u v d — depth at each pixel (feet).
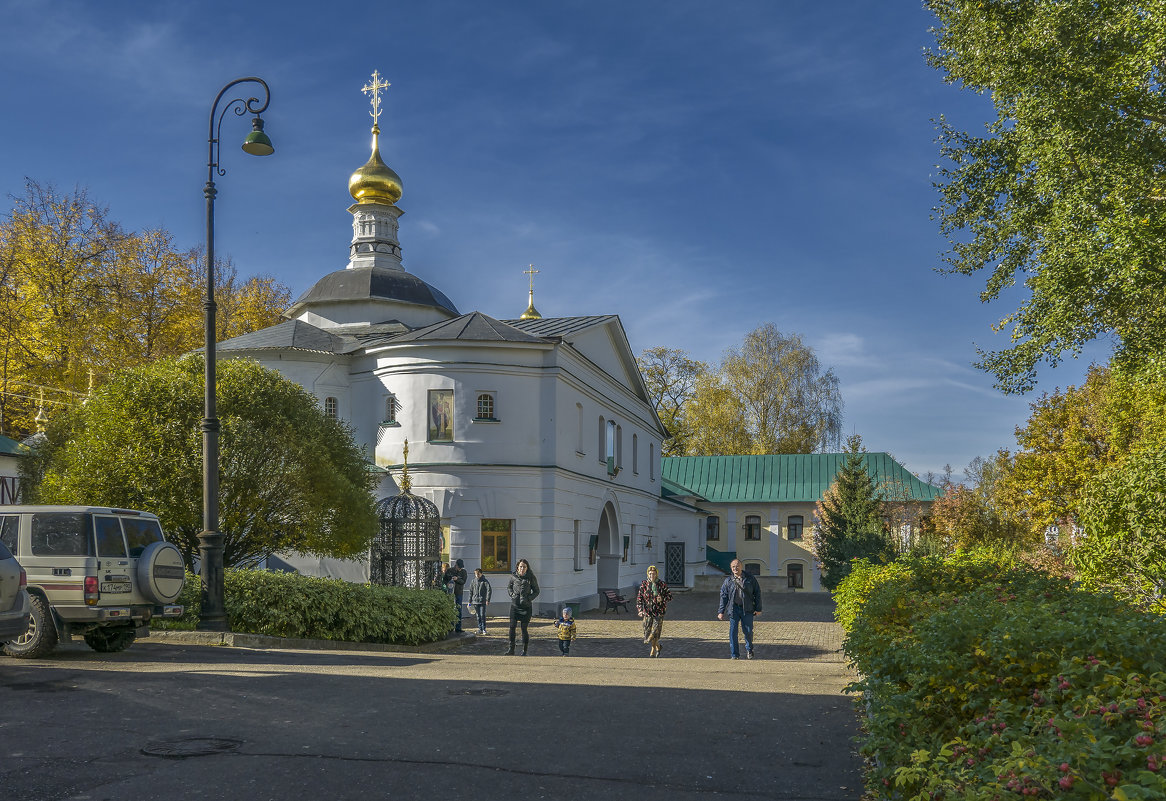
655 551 161.58
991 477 229.45
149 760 23.32
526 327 121.08
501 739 26.94
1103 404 130.11
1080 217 62.95
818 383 209.26
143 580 45.19
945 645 21.81
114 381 67.62
